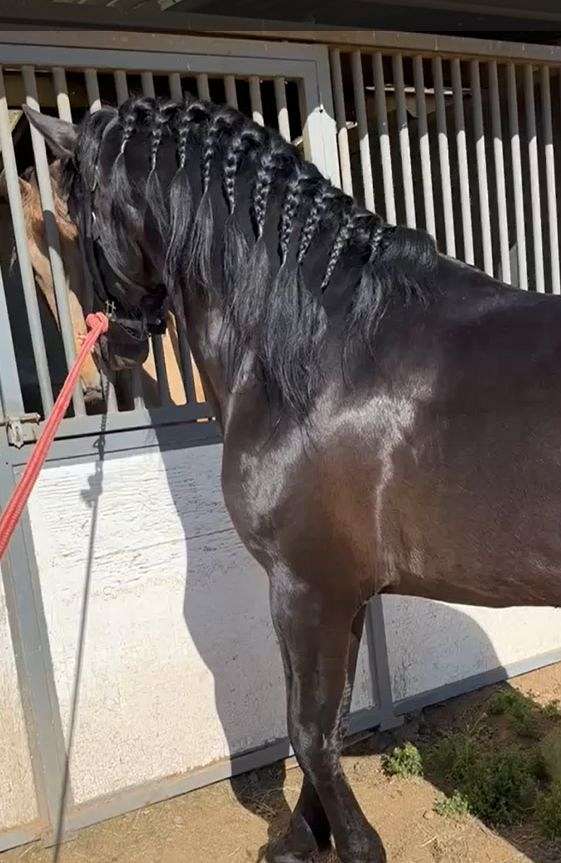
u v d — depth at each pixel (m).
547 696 2.60
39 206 2.17
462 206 2.57
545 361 1.31
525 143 3.10
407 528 1.46
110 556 2.11
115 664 2.13
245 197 1.58
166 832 2.06
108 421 2.06
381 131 2.40
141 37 2.02
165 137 1.64
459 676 2.64
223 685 2.28
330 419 1.48
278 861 1.84
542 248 2.82
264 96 2.74
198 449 2.19
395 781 2.22
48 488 2.02
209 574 2.24
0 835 2.02
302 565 1.56
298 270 1.54
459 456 1.36
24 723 2.04
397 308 1.48
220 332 1.63
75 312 2.15
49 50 1.92
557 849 1.89
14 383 1.96
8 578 1.98
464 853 1.90
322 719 1.62
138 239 1.71
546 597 1.38
